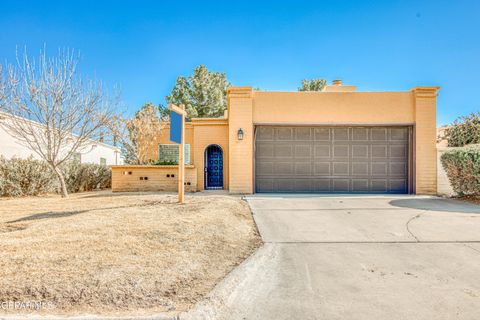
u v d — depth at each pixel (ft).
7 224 19.67
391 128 41.29
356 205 30.53
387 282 12.46
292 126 41.14
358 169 41.14
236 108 40.55
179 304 9.97
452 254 15.88
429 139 40.22
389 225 22.09
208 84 84.58
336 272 13.60
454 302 10.73
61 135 36.94
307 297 11.20
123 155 63.41
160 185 43.21
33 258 12.57
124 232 16.89
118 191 43.21
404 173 41.04
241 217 23.81
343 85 46.78
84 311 9.34
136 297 10.19
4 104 36.17
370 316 9.82
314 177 41.11
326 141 41.29
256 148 41.16
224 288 11.23
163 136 59.31
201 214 22.29
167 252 14.26
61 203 28.99
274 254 16.10
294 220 23.77
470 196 34.78
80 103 38.45
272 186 41.04
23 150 45.47
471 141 47.21
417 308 10.32
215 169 45.93
